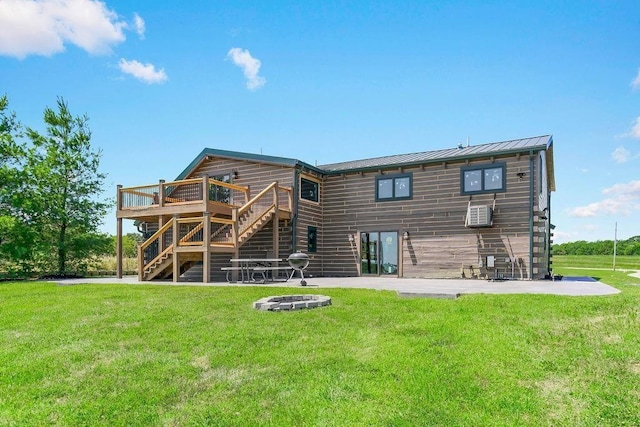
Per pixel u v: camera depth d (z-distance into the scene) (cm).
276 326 563
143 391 370
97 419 324
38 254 1742
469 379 373
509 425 300
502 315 583
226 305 709
